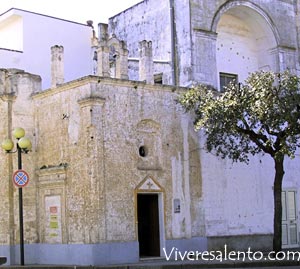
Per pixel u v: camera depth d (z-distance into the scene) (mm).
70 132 23312
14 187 24688
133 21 31406
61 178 23438
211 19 27875
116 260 22016
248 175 27125
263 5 30062
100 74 23297
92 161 22109
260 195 27453
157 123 24141
